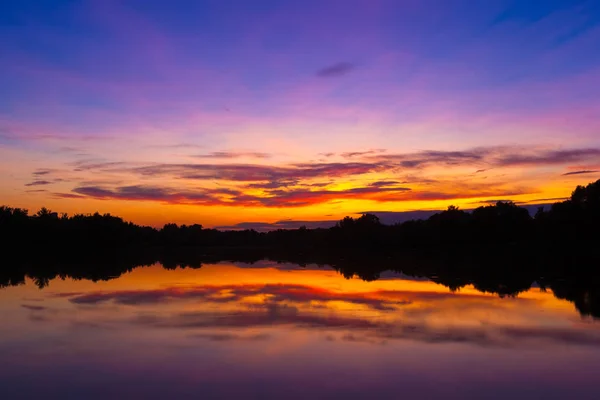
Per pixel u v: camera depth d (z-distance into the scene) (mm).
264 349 15766
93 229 129625
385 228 146125
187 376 13156
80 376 13188
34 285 35062
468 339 17078
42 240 118125
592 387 12312
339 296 28094
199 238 183625
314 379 12891
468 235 114500
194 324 19766
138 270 51500
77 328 19047
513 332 18219
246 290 31172
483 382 12680
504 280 38312
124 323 20016
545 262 62594
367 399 11508
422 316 21438
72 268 55000
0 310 23375
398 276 42625
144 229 173000
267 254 106125
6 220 112375
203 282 36938
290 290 31141
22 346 16281
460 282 36688
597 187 84938
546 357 14828
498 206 114125
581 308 23547
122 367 13930
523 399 11547
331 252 116562
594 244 86562
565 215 88188
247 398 11586
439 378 12961
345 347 16000
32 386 12438
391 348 15883
